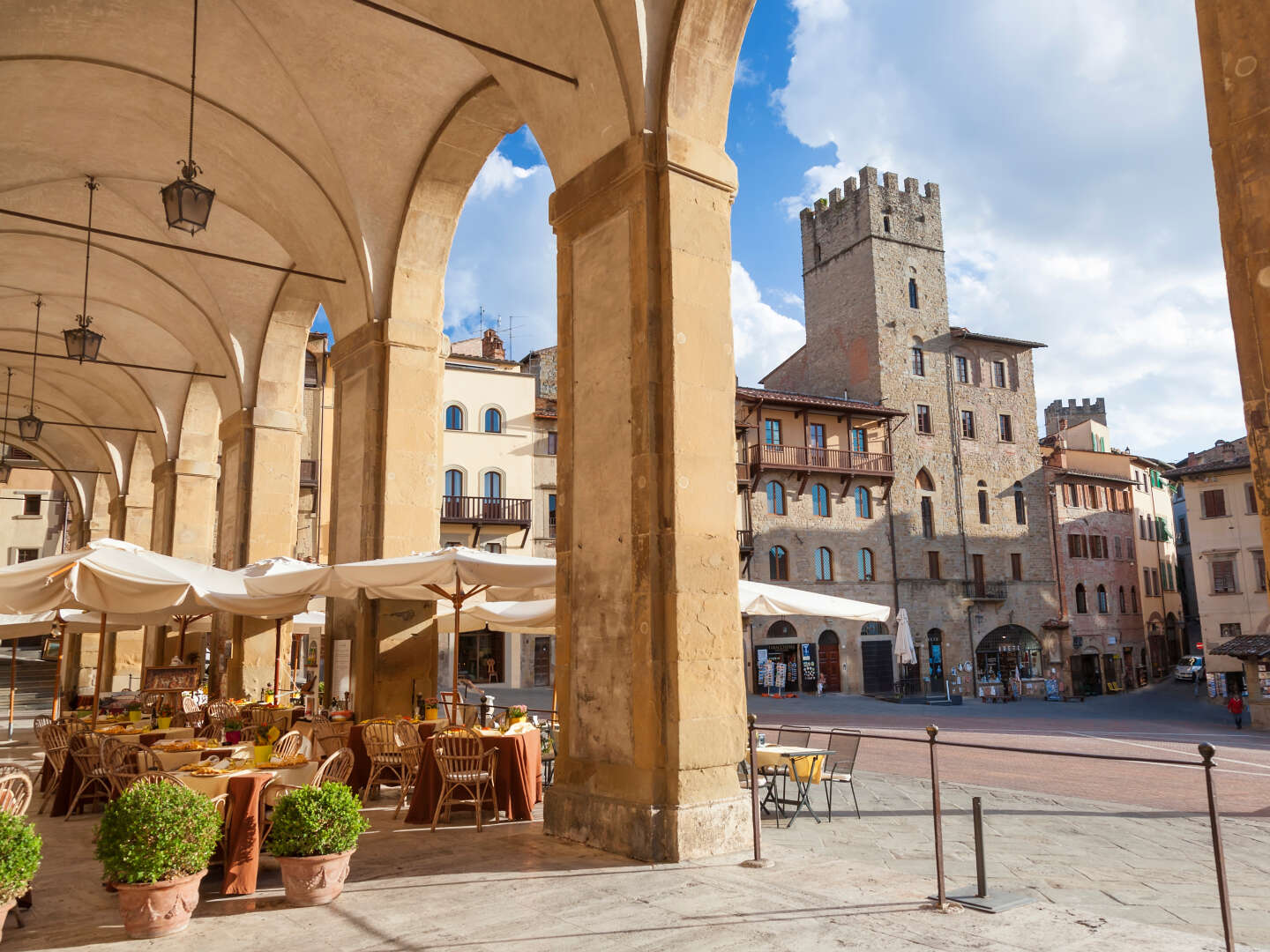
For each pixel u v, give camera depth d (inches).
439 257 491.5
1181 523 2600.9
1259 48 133.4
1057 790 490.9
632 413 285.4
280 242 558.9
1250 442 129.6
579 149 319.6
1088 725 1085.1
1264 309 129.4
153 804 199.6
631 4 290.4
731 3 299.6
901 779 511.2
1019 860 292.4
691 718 266.2
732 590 284.7
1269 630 1443.2
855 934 185.9
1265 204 130.6
